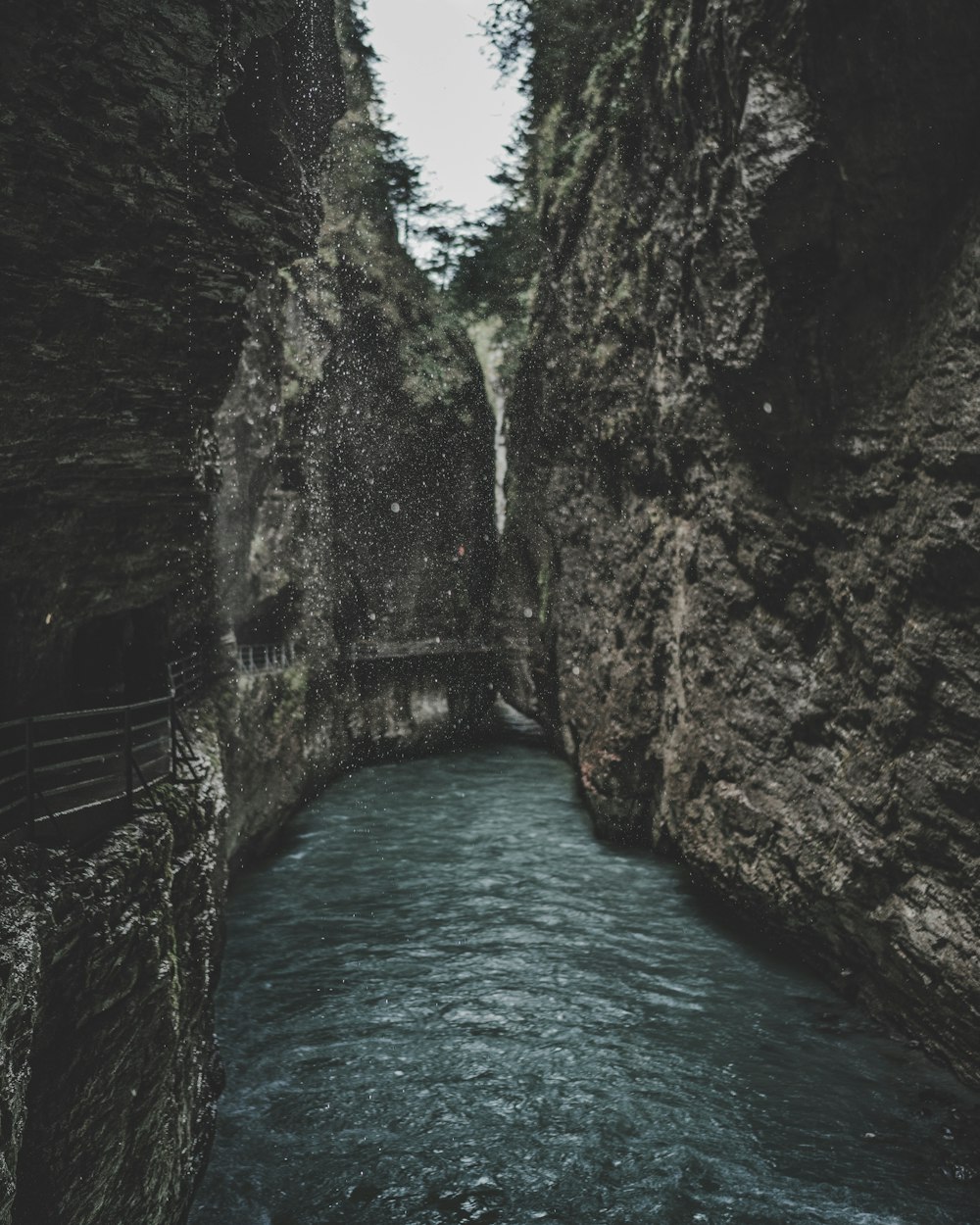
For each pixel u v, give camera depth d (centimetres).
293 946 1298
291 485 2481
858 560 1029
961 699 863
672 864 1639
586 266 1825
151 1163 576
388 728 2855
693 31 1244
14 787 760
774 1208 743
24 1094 386
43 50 582
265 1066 971
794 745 1169
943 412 870
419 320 3266
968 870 870
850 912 1040
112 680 1234
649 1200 756
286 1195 762
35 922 434
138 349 759
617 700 1744
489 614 3444
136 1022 553
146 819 667
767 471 1198
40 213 627
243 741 1633
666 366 1459
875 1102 884
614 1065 963
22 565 790
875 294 972
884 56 862
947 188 879
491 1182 783
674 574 1520
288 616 2378
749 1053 984
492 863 1678
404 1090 924
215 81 695
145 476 866
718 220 1180
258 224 782
